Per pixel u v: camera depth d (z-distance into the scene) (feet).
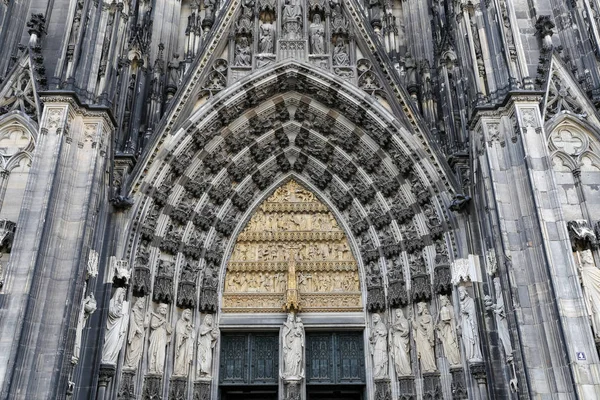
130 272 77.05
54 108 66.64
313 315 90.48
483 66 71.87
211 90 90.17
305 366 88.12
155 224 83.35
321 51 94.73
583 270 62.28
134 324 77.10
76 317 61.00
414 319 83.56
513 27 71.15
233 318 89.97
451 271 78.95
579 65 78.95
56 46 75.87
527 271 60.49
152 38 94.84
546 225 60.49
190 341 83.30
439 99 88.53
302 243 96.12
